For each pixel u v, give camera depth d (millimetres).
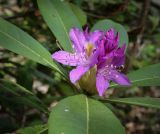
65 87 541
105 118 279
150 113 1064
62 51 342
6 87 376
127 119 1022
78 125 260
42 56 339
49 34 527
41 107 379
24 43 338
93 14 531
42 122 531
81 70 326
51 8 386
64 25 383
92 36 348
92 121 271
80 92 341
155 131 1032
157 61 1010
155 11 691
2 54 583
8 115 532
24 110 508
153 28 637
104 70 334
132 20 638
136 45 573
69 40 371
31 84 483
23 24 579
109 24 407
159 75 374
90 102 298
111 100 325
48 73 559
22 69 491
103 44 328
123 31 404
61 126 252
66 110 273
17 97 380
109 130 266
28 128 296
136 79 371
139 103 319
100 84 328
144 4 580
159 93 1091
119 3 559
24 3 577
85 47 343
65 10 391
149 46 953
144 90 1055
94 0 558
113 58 330
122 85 339
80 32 351
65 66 373
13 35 337
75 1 498
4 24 339
